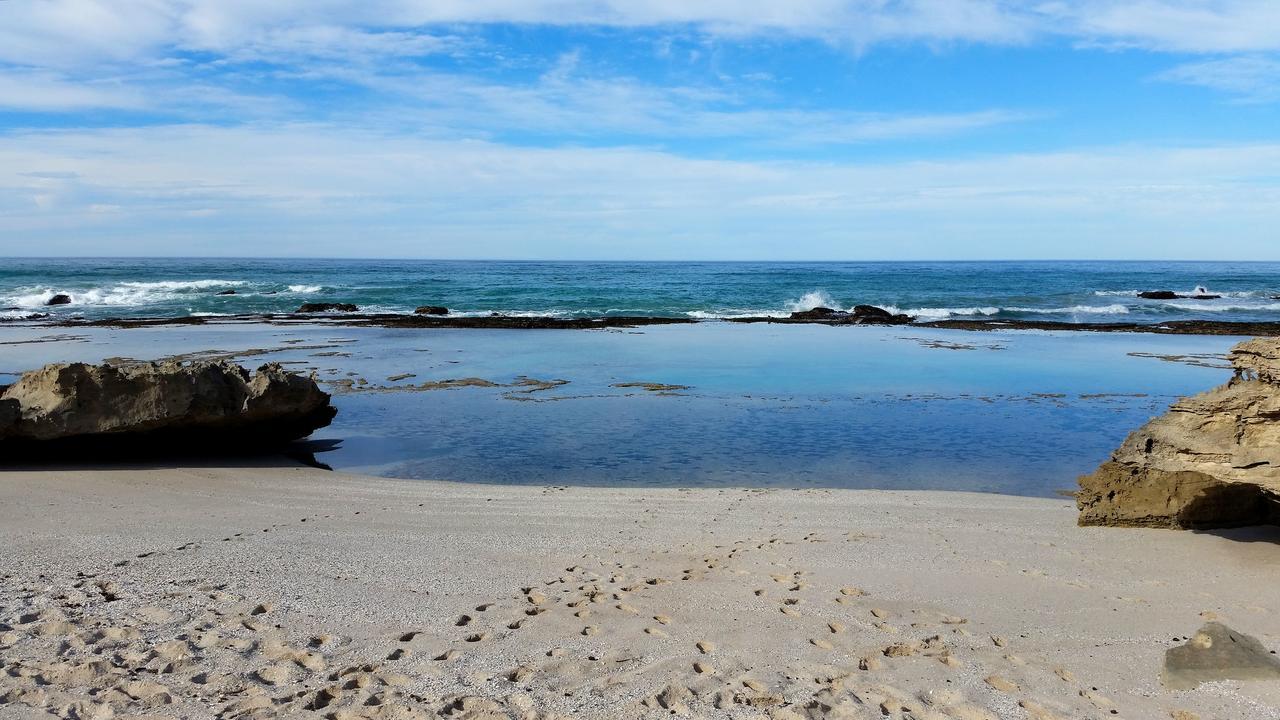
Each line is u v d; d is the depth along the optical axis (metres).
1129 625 5.25
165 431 10.48
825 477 10.30
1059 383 17.78
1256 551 6.75
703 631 5.09
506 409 14.68
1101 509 7.73
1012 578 6.21
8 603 5.28
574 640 4.92
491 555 6.71
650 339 26.73
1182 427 7.23
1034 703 4.20
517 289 53.38
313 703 4.06
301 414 11.49
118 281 55.22
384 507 8.41
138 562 6.25
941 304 44.09
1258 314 39.62
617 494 9.10
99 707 3.98
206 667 4.44
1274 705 4.13
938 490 9.66
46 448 10.03
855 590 5.90
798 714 4.03
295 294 47.72
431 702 4.10
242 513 8.01
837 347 24.61
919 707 4.15
